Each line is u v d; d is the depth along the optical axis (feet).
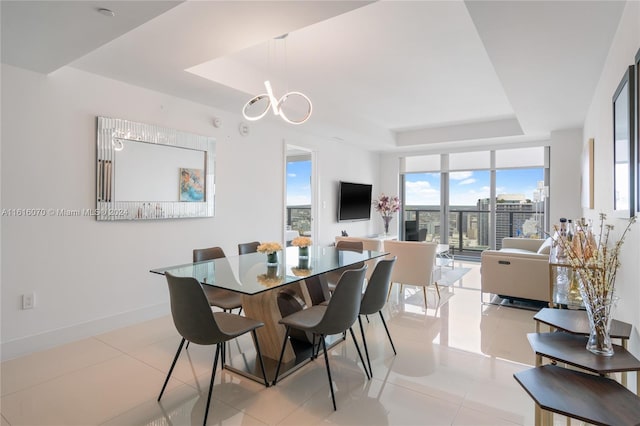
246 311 9.30
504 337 10.68
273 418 6.66
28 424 6.45
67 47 7.80
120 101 11.16
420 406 7.07
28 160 9.32
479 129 21.13
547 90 11.85
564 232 11.12
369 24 9.29
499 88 14.57
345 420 6.62
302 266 9.53
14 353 9.12
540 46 8.58
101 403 7.12
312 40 10.21
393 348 9.54
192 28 7.65
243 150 15.48
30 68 9.10
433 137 22.61
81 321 10.41
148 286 12.08
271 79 13.34
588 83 11.14
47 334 9.72
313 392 7.58
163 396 7.38
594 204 11.88
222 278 8.19
